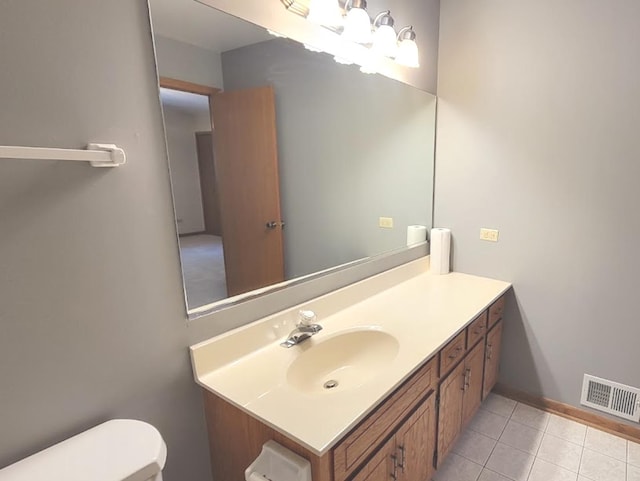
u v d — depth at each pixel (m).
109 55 0.93
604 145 1.75
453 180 2.26
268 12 1.30
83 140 0.90
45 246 0.86
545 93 1.87
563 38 1.78
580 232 1.88
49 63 0.83
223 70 1.24
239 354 1.29
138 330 1.05
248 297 1.34
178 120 1.10
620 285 1.81
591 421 2.01
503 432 1.98
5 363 0.83
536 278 2.06
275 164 1.49
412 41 1.79
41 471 0.82
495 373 2.19
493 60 2.00
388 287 2.04
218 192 1.24
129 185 0.99
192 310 1.18
